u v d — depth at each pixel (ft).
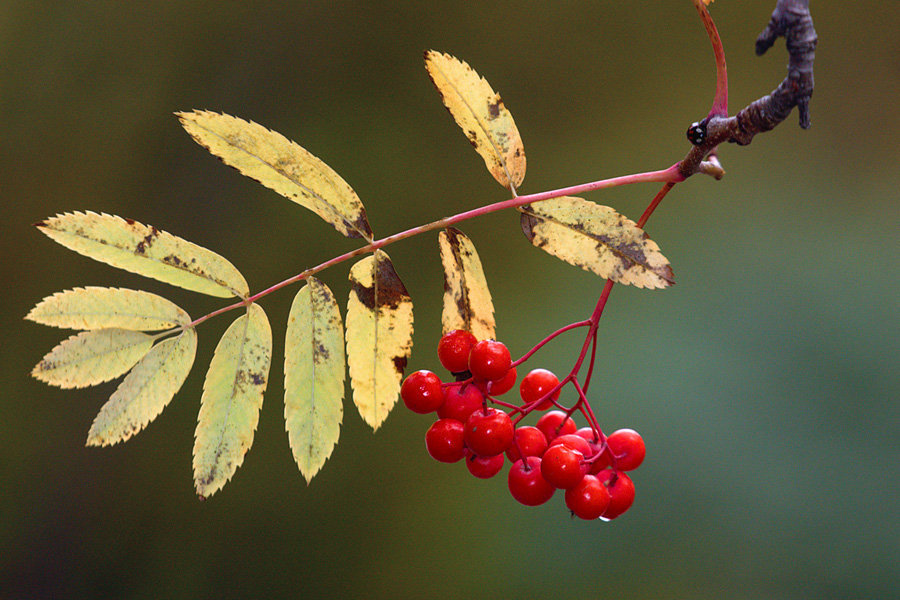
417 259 9.68
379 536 9.13
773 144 9.59
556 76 10.18
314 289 4.49
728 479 8.53
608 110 10.05
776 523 8.32
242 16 10.18
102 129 9.89
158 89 10.02
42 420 9.26
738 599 8.12
